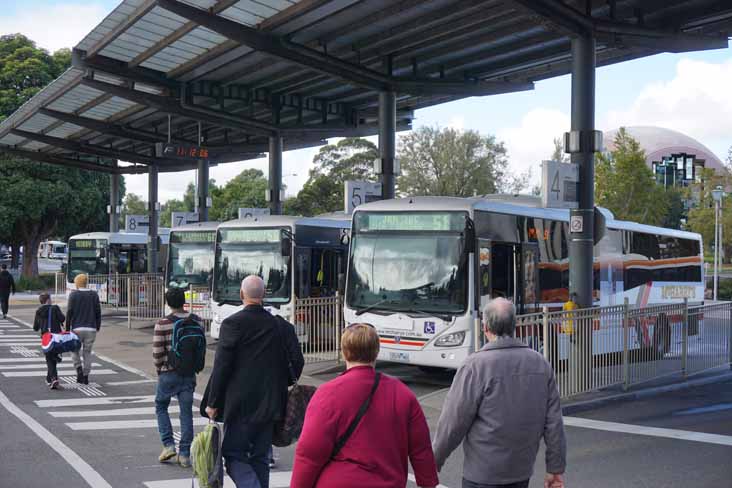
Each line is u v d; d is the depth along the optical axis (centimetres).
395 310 1327
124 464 813
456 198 1364
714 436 979
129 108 2728
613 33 1497
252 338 576
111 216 4022
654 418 1108
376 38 1934
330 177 6431
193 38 1969
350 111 2823
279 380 583
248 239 1795
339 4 1703
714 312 1572
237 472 570
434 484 388
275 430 591
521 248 1441
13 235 4522
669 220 6688
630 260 1864
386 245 1364
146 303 2441
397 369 1630
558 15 1394
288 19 1728
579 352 1213
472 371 428
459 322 1272
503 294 1378
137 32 1967
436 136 5903
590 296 1407
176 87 2400
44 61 4716
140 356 1809
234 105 2778
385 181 2138
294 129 2659
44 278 4572
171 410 1154
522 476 424
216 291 1809
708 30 1719
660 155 11050
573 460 853
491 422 420
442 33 1877
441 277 1299
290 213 6412
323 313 1598
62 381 1431
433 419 1102
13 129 3216
